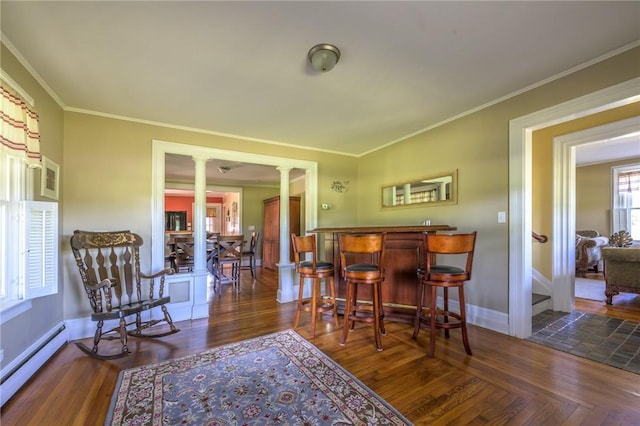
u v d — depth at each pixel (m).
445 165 3.45
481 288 3.07
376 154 4.57
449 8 1.65
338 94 2.74
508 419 1.62
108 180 3.11
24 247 1.97
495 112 2.93
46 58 2.10
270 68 2.28
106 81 2.45
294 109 3.07
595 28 1.84
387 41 1.96
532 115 2.62
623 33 1.90
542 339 2.70
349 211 4.88
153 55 2.09
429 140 3.66
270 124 3.50
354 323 3.02
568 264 3.54
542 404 1.74
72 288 2.89
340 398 1.81
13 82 1.96
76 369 2.21
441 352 2.45
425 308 3.04
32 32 1.81
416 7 1.64
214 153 3.76
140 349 2.56
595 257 5.92
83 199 2.98
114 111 3.06
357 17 1.72
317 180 4.58
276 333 2.92
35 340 2.26
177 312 3.36
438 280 2.38
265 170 6.02
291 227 6.91
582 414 1.65
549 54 2.13
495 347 2.53
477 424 1.58
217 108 3.02
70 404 1.78
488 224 3.00
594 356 2.36
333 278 3.11
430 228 2.79
